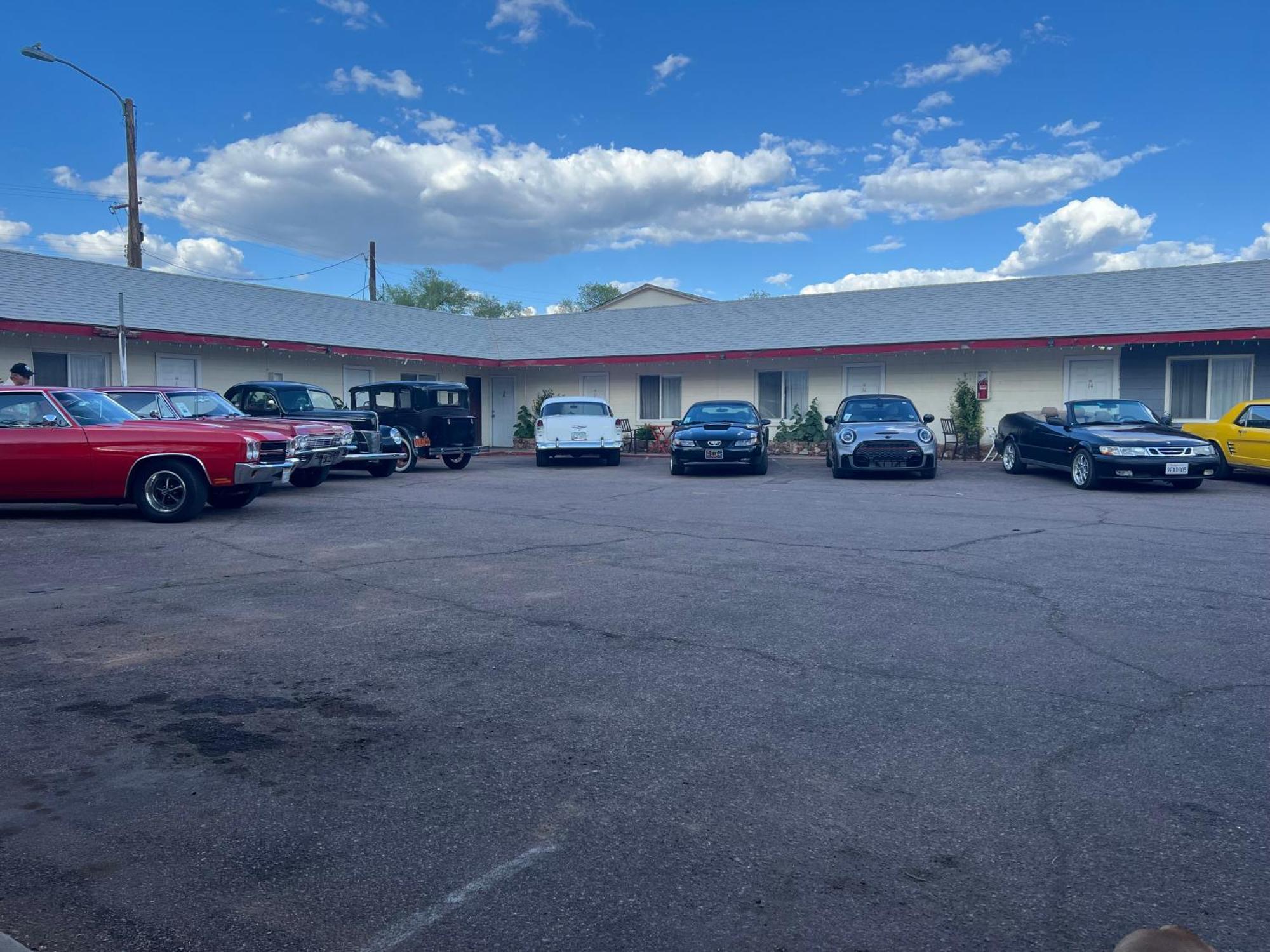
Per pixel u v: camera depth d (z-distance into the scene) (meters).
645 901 2.69
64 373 17.97
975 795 3.35
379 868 2.87
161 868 2.87
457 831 3.11
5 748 3.79
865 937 2.51
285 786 3.45
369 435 16.12
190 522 10.27
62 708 4.26
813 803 3.30
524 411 27.75
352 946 2.47
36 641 5.36
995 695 4.41
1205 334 18.12
